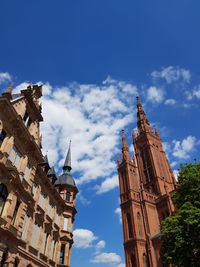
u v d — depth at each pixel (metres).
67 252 35.88
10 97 23.06
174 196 32.75
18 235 22.64
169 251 27.31
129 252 57.81
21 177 24.62
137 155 89.94
